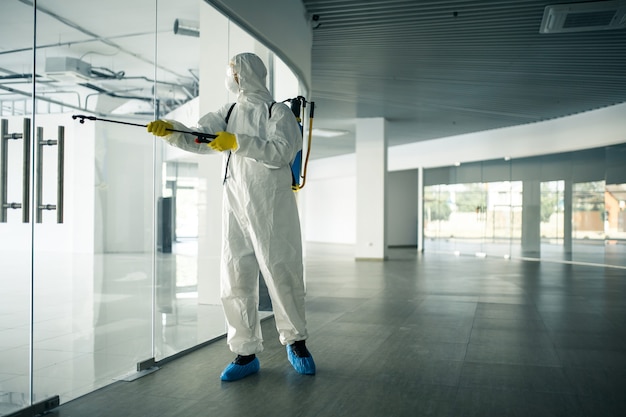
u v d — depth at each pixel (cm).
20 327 504
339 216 2328
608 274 1049
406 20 694
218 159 636
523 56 844
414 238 2102
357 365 378
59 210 303
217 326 518
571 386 331
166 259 934
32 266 299
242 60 347
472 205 1625
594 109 1228
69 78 799
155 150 484
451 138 1670
